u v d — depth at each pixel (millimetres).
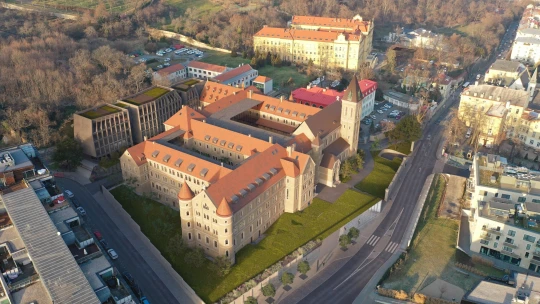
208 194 126438
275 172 146250
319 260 136625
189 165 149875
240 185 135125
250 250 136875
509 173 150750
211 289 121625
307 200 158875
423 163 195250
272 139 165375
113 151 187000
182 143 176000
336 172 172750
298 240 142000
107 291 101750
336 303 121375
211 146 169625
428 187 174125
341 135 186625
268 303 120812
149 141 163000
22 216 113938
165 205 160375
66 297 94812
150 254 135875
